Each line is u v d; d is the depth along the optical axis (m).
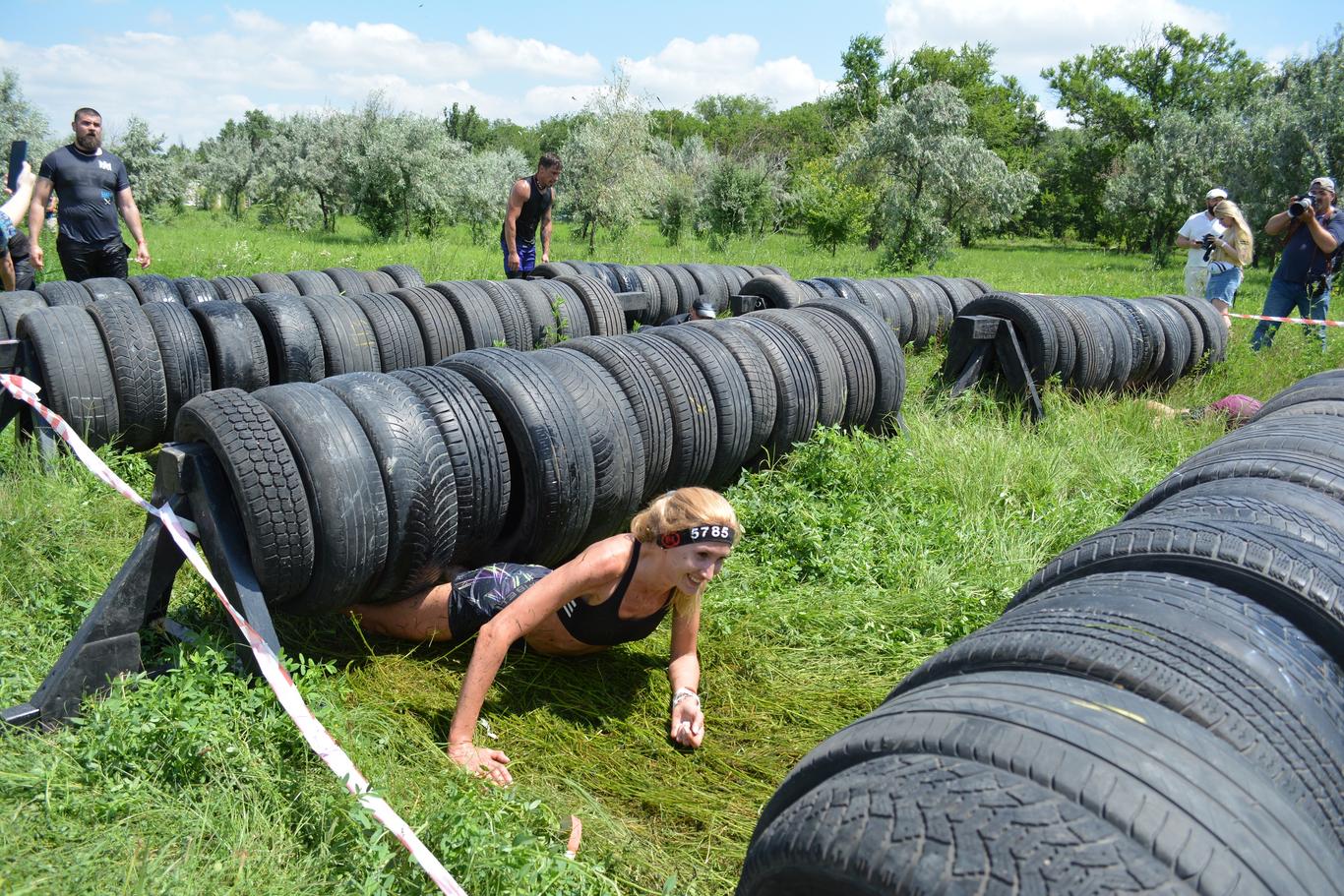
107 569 4.64
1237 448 4.18
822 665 4.34
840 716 3.96
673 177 39.62
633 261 27.55
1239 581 2.70
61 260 9.54
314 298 7.74
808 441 6.42
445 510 4.03
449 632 4.14
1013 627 2.46
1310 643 2.53
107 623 3.54
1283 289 12.13
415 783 3.24
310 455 3.66
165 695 3.31
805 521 5.45
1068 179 72.19
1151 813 1.66
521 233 11.84
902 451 6.55
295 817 3.02
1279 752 2.05
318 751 3.11
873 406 6.89
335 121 40.97
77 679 3.49
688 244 35.56
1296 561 2.71
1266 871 1.64
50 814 2.85
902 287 12.16
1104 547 3.03
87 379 6.06
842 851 1.71
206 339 6.96
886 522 5.59
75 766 3.09
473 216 37.16
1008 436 7.47
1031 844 1.60
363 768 3.21
